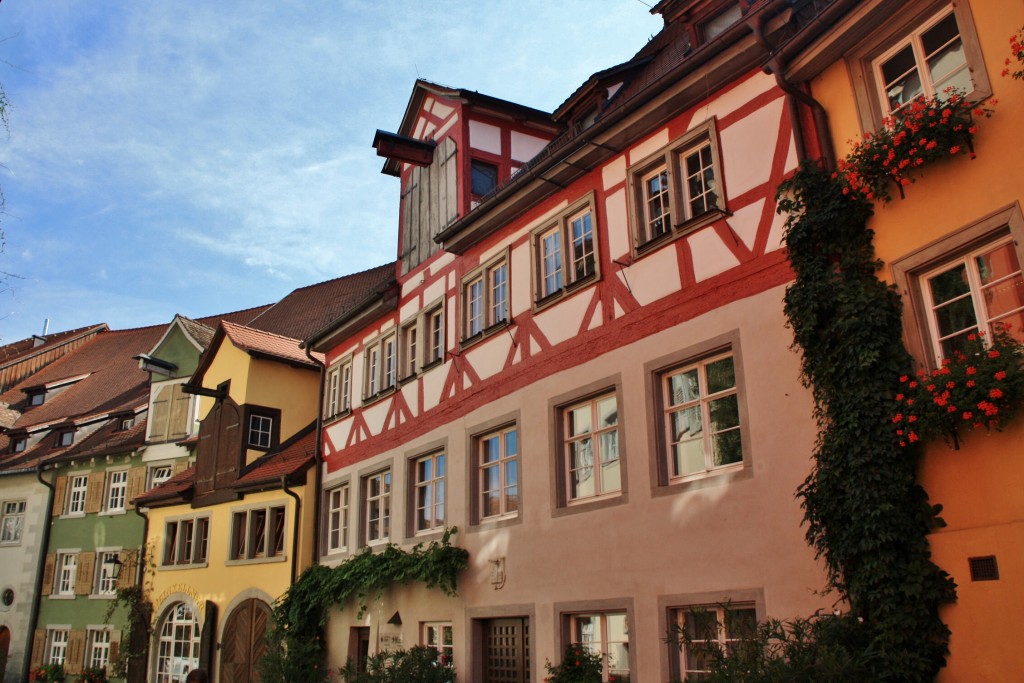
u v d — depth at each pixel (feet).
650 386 34.09
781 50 29.99
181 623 68.28
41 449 97.66
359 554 53.52
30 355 126.21
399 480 51.21
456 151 53.31
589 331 37.93
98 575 82.84
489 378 44.32
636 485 33.76
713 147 33.58
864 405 25.25
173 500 71.92
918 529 23.90
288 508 60.44
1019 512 21.90
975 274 24.71
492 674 40.65
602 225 38.58
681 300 33.63
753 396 29.94
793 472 28.07
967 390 22.63
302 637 54.29
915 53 27.32
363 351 59.26
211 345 72.69
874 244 27.12
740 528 29.35
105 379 110.93
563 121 47.52
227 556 64.34
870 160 26.68
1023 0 24.06
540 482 38.96
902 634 23.26
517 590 39.06
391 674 42.09
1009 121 23.91
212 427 70.44
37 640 85.20
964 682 22.26
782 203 29.40
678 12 39.73
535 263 42.57
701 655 27.76
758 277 30.78
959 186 24.97
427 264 53.21
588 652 35.04
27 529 90.48
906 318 25.75
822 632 24.34
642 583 32.55
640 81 44.01
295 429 69.72
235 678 60.18
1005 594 21.79
